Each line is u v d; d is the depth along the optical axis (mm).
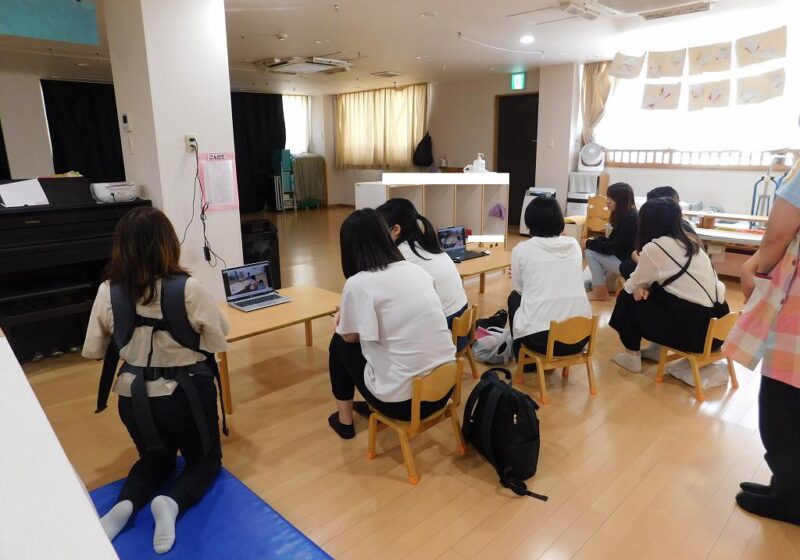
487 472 2211
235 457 2316
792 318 1742
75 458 2318
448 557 1754
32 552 358
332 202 12070
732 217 5262
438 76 8531
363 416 2656
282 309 2949
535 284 2795
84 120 8992
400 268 2080
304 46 6023
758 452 2334
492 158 8922
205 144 3627
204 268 3771
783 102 5766
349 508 1994
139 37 3293
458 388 2254
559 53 6492
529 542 1819
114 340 1843
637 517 1936
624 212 4406
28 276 3344
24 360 3318
